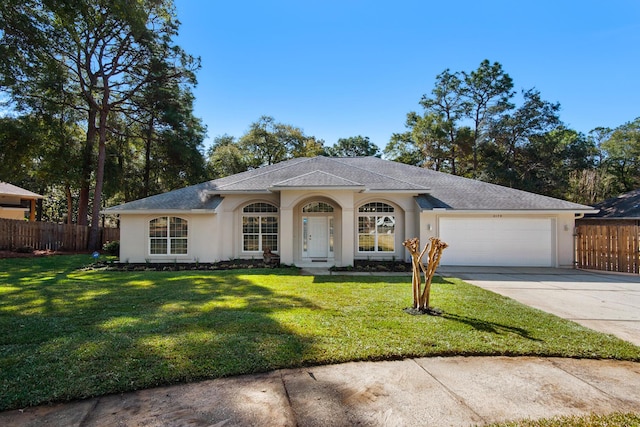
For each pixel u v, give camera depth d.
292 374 4.41
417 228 16.84
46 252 20.05
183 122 28.33
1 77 18.16
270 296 8.83
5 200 27.52
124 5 20.16
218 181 19.88
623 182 41.56
